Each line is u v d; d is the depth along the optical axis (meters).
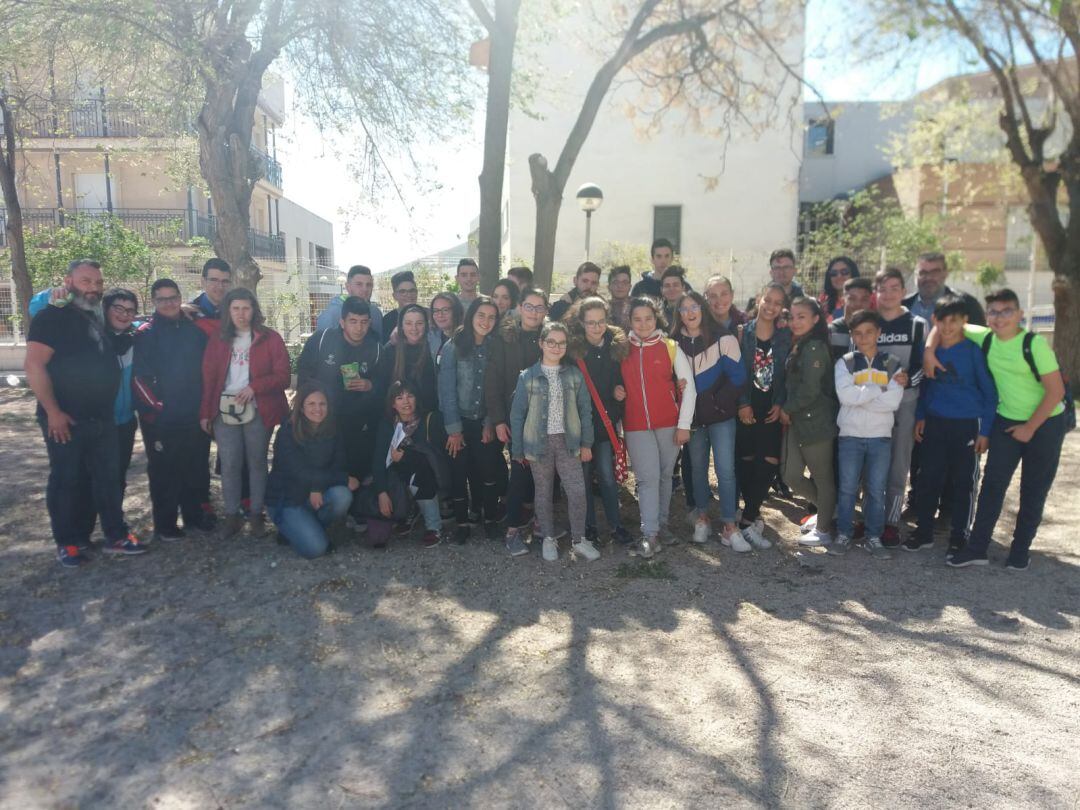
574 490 5.00
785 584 4.68
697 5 10.70
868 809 2.60
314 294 14.93
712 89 11.05
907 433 5.24
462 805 2.60
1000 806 2.62
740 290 17.23
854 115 23.77
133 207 23.03
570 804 2.61
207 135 8.91
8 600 4.27
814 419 5.16
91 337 4.62
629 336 5.10
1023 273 19.98
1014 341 4.65
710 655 3.74
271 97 22.38
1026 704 3.29
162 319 5.10
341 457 5.15
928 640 3.91
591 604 4.37
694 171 20.78
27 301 14.04
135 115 10.90
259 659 3.66
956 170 17.84
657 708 3.25
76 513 4.81
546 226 8.55
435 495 5.27
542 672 3.56
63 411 4.61
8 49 8.86
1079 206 12.06
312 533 4.93
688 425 5.03
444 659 3.68
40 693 3.33
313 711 3.21
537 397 4.88
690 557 5.14
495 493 5.43
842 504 5.16
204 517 5.53
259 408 5.17
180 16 7.97
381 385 5.48
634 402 5.05
